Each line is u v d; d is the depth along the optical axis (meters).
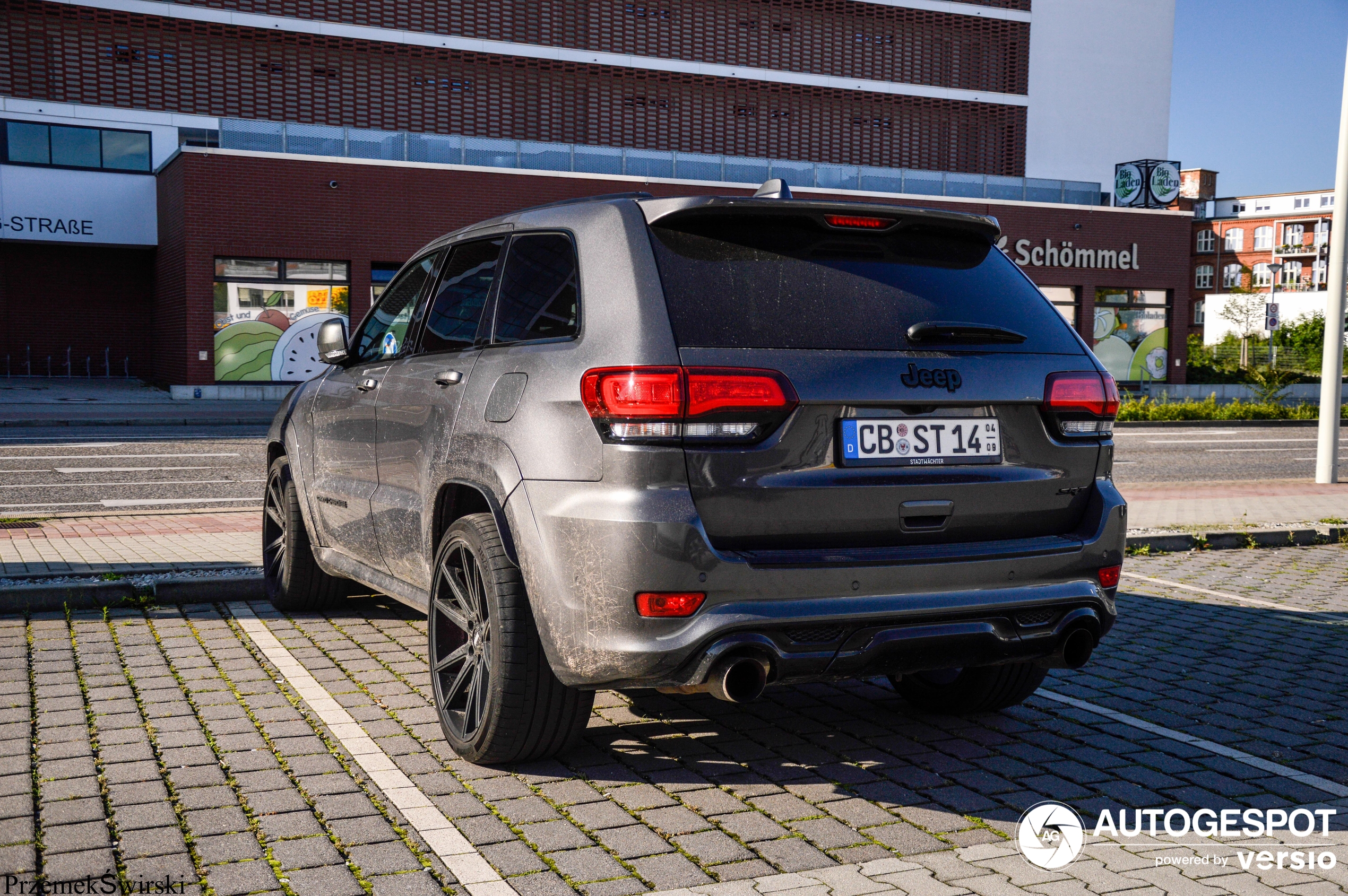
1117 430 23.78
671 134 35.97
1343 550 8.58
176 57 30.16
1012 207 33.25
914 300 3.46
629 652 3.09
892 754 3.82
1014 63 39.81
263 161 26.09
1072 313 34.50
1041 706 4.43
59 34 28.95
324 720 4.00
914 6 38.22
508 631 3.39
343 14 31.64
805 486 3.19
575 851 2.95
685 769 3.61
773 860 2.92
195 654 4.87
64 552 6.99
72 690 4.28
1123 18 44.28
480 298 4.03
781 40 36.94
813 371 3.20
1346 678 4.91
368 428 4.60
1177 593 6.84
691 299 3.21
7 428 18.11
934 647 3.32
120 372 31.48
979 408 3.44
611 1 34.78
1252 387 30.45
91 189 29.02
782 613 3.12
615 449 3.11
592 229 3.49
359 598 6.02
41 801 3.19
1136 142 44.62
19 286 30.39
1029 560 3.45
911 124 38.75
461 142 27.72
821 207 3.38
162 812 3.14
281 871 2.78
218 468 12.71
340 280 27.05
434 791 3.36
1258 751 3.93
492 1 33.38
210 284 25.89
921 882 2.81
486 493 3.51
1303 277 79.56
